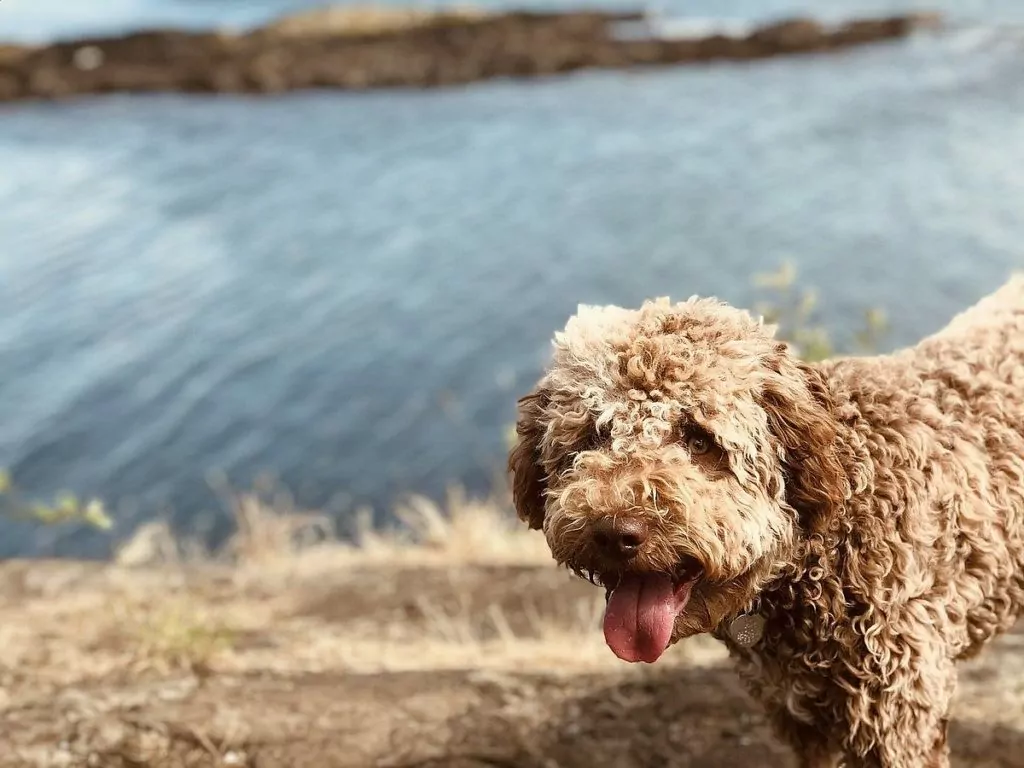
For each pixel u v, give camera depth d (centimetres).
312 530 897
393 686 436
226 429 1166
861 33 2822
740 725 402
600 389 286
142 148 2227
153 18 3931
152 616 534
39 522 1007
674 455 278
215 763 385
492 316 1384
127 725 400
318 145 2228
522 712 412
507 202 1806
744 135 2072
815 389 296
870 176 1739
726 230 1570
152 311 1445
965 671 448
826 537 294
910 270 1355
